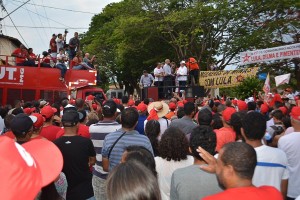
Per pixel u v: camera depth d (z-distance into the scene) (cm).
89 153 478
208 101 1204
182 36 2977
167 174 398
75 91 1608
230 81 1659
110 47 4516
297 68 3080
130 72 4256
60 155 154
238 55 3234
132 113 478
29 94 1591
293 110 500
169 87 1708
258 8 2988
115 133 478
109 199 195
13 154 118
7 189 111
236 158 234
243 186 234
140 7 3272
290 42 3047
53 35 1981
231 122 468
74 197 462
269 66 3109
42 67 1611
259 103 1136
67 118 476
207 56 3344
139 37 3394
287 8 2967
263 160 367
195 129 354
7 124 574
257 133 374
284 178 382
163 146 402
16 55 1644
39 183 119
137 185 191
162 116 774
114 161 464
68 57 1912
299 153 457
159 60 3519
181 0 3175
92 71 1664
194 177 323
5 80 1582
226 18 3045
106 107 529
